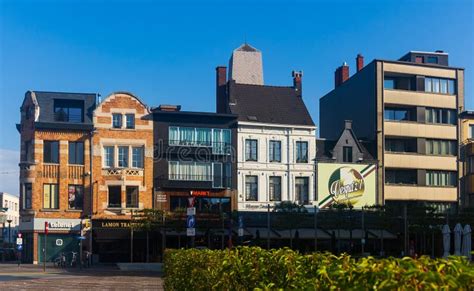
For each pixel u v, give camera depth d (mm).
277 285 5531
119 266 40062
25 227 45219
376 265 3900
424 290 3443
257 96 51375
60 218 45188
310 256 5629
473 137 55281
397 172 53375
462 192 48094
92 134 46094
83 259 43812
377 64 53500
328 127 62438
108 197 46094
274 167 48875
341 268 4145
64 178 45562
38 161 45250
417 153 53469
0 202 90750
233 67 59750
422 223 45406
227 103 50188
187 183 47094
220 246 45156
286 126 49375
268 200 48469
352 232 46469
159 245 45281
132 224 43219
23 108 46938
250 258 6734
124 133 46625
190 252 10492
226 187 47688
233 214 44969
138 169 46531
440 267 3719
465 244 32812
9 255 52656
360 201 50688
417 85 54562
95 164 46000
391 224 45406
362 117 55406
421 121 54188
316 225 44281
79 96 47188
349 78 58125
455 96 55531
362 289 3668
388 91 53594
